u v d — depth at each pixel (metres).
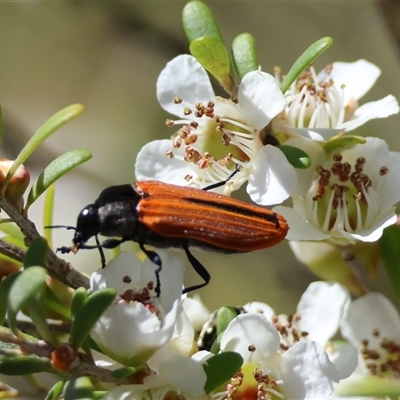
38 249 0.11
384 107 0.13
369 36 0.18
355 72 0.14
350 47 0.18
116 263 0.12
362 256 0.13
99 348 0.12
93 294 0.11
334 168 0.13
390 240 0.13
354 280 0.13
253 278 0.17
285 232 0.12
